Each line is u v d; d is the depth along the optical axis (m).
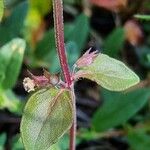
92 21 0.31
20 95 0.27
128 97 0.24
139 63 0.28
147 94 0.23
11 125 0.26
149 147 0.24
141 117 0.26
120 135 0.25
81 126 0.26
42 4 0.29
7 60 0.23
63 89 0.16
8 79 0.24
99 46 0.29
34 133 0.15
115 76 0.17
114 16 0.30
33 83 0.15
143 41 0.29
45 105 0.15
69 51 0.24
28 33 0.28
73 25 0.27
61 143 0.22
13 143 0.23
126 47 0.29
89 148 0.25
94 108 0.27
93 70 0.17
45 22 0.29
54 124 0.15
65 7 0.30
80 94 0.27
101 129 0.24
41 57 0.27
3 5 0.14
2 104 0.24
